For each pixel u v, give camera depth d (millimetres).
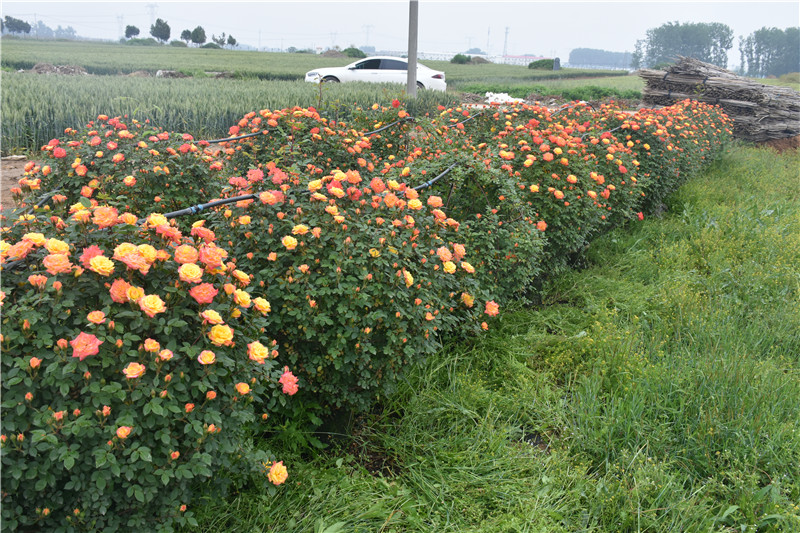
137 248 1882
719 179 9453
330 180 3414
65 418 1692
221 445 1993
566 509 2629
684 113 9594
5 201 5695
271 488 2246
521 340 4086
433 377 3521
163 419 1835
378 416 3203
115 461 1685
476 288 3617
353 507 2514
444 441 2988
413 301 2916
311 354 2811
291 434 2789
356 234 2861
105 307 1846
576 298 4973
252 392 2213
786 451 2938
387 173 4184
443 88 20609
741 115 13539
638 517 2523
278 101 11875
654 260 5895
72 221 2043
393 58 20656
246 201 2932
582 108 7824
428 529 2475
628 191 5848
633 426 3100
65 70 22109
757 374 3520
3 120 8430
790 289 5137
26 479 1692
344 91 13898
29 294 1802
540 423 3277
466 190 4492
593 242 6191
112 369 1827
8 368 1733
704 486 2762
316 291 2646
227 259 2760
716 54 133250
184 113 10516
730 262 5555
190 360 1984
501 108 6461
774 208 7859
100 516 1807
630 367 3602
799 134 14234
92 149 3869
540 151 4871
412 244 3045
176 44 89438
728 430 3035
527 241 4023
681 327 4305
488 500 2695
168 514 1899
